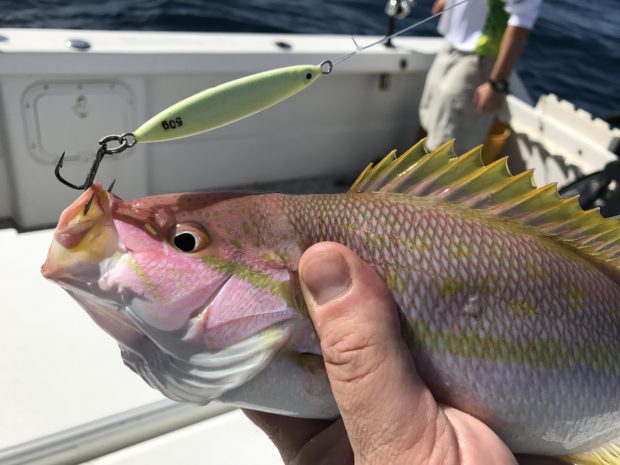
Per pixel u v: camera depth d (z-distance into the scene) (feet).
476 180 0.58
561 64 3.71
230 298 0.54
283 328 0.54
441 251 0.55
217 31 2.98
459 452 0.49
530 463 0.61
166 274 0.53
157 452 0.79
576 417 0.57
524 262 0.56
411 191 0.59
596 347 0.57
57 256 0.51
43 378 0.82
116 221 0.53
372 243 0.55
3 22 2.78
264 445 0.82
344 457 0.60
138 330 0.54
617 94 3.34
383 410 0.50
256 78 0.53
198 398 0.56
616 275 0.60
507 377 0.55
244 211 0.56
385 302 0.53
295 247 0.56
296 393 0.56
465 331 0.54
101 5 3.17
